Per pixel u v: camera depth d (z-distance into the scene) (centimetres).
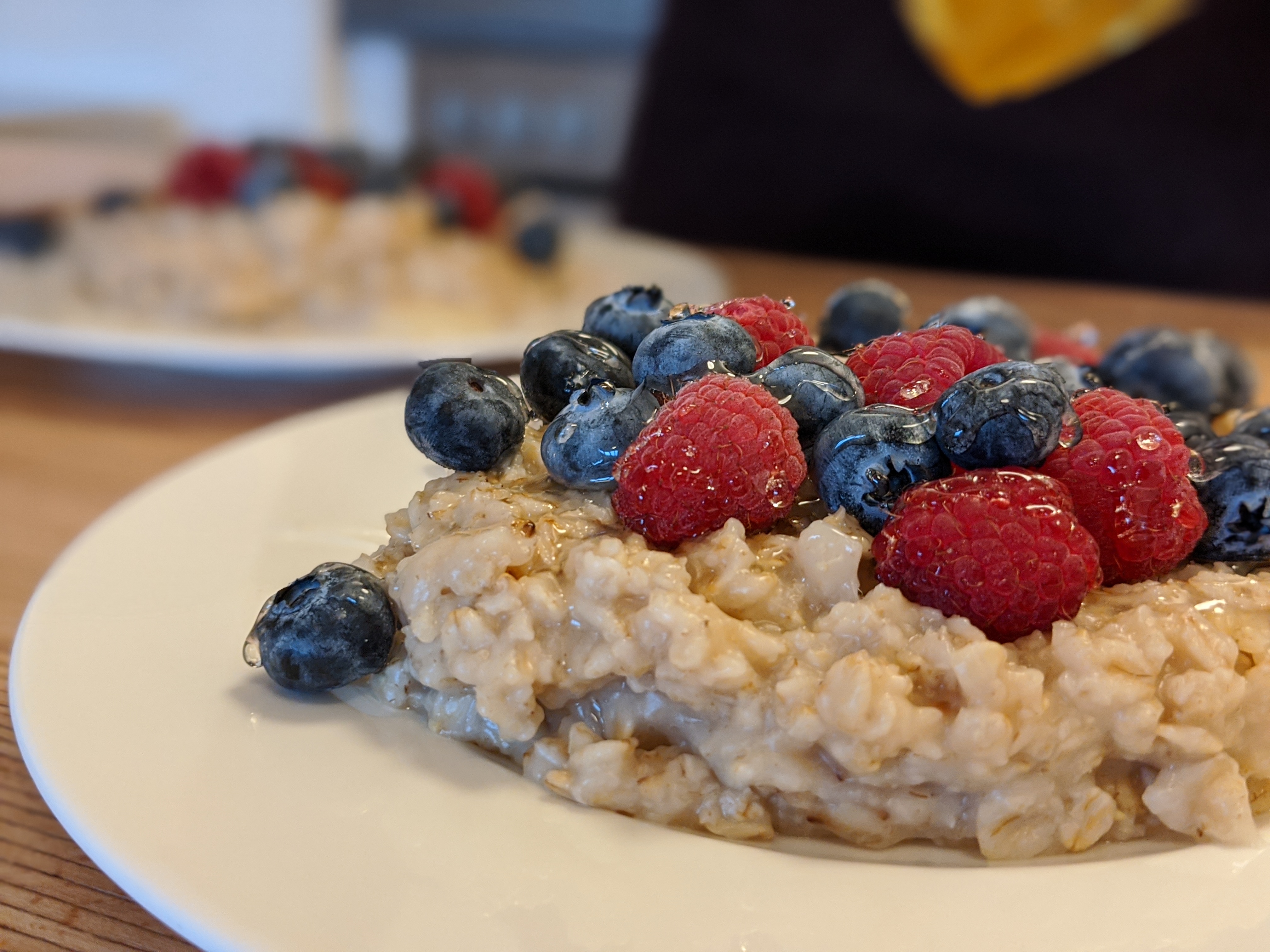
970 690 10
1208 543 13
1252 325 33
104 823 9
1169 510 12
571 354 13
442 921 9
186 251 33
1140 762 11
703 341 13
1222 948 9
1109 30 49
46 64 75
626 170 56
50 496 20
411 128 74
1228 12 48
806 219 53
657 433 11
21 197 39
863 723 10
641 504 11
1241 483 13
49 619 12
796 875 9
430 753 11
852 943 9
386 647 11
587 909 9
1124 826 11
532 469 13
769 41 52
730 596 11
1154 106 49
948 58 51
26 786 12
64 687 11
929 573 11
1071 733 10
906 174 52
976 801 11
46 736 10
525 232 36
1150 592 11
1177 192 49
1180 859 10
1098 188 50
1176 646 11
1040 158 50
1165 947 9
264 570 14
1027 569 11
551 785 10
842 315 18
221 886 9
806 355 13
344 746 11
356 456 18
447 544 11
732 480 11
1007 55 50
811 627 11
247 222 35
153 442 23
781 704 10
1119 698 10
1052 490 11
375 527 15
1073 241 51
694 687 11
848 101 52
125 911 11
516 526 11
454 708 11
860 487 12
